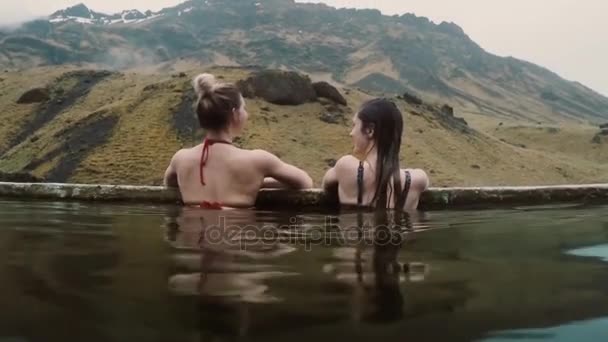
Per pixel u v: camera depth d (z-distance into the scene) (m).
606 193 5.28
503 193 4.99
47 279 1.92
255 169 4.39
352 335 1.36
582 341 1.35
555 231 3.37
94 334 1.35
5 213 4.07
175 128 83.62
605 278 2.04
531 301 1.71
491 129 169.50
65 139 85.25
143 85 115.12
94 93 115.94
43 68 140.12
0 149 99.44
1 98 118.94
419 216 4.06
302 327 1.41
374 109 4.34
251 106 91.81
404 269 2.17
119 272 2.05
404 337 1.36
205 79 4.46
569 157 131.25
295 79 98.31
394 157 4.36
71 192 5.06
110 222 3.56
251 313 1.53
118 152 78.62
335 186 4.58
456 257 2.46
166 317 1.49
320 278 1.98
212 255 2.42
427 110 115.06
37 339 1.32
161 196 4.81
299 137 84.88
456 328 1.43
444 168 84.94
